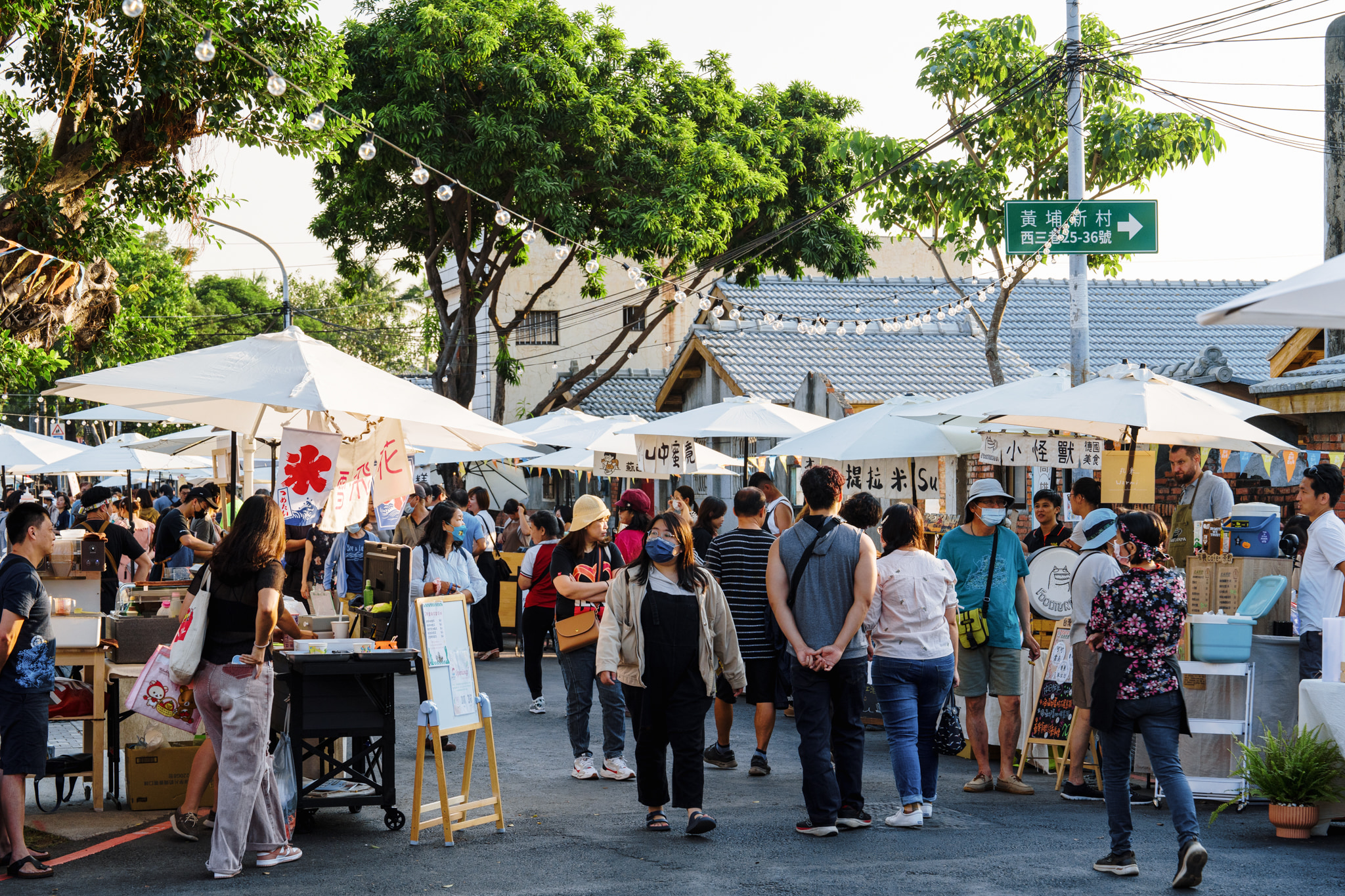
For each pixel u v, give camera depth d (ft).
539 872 20.95
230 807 20.57
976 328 82.79
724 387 80.28
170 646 23.06
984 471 58.44
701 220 78.89
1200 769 26.37
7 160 41.06
